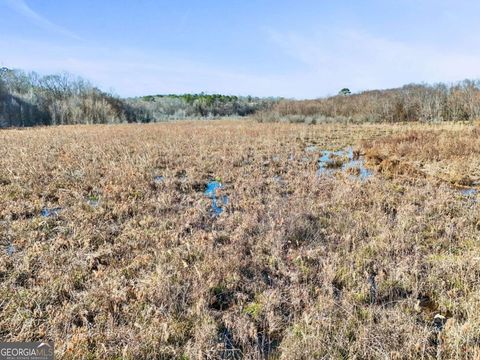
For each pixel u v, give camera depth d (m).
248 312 3.32
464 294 3.55
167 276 3.62
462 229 5.04
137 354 2.72
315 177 7.71
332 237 4.74
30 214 5.65
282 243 4.54
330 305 3.26
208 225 5.28
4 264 3.96
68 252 4.32
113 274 3.83
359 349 2.77
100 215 5.51
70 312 3.16
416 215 5.58
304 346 2.77
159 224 5.22
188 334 3.01
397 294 3.57
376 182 7.34
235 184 7.46
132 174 7.57
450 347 2.79
